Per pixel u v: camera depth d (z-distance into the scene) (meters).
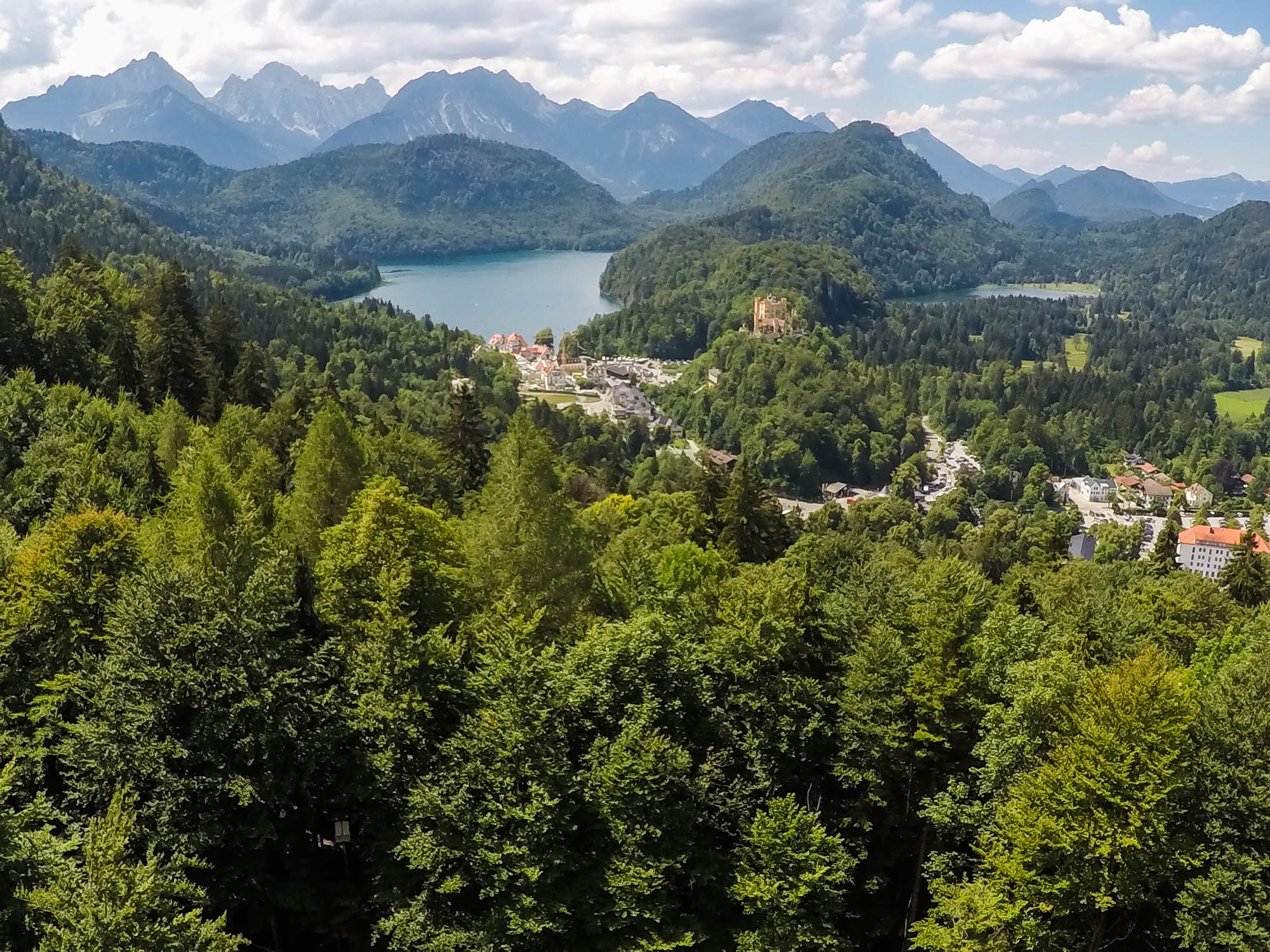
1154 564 142.88
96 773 36.66
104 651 42.41
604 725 43.94
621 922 38.41
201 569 43.44
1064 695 44.91
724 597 57.09
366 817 41.19
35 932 31.11
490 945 37.16
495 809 38.53
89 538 46.09
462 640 44.41
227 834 37.59
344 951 42.06
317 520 62.25
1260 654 57.97
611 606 59.44
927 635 49.12
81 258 144.12
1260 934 38.00
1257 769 41.84
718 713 45.88
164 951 30.22
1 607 42.38
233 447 77.00
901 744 45.66
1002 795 44.22
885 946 47.69
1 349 100.44
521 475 55.12
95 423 80.25
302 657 41.94
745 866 41.06
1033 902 40.91
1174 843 40.53
